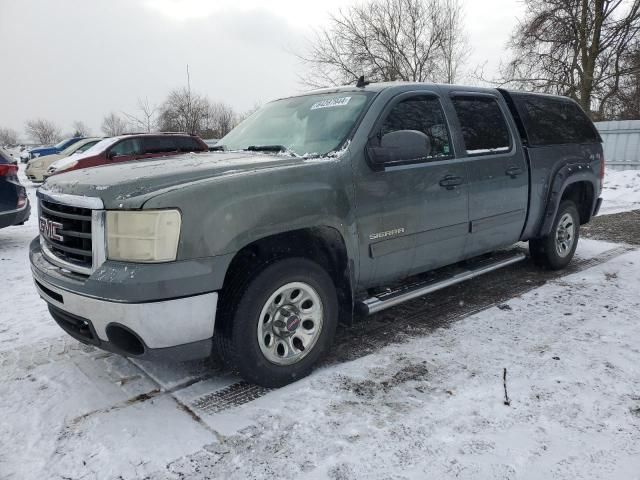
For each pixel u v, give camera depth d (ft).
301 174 9.96
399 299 12.13
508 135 15.21
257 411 9.16
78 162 35.55
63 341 12.55
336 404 9.36
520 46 66.74
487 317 13.62
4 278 18.47
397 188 11.62
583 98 63.57
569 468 7.53
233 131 14.96
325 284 10.51
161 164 10.30
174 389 10.03
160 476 7.53
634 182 41.78
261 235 9.20
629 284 16.29
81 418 9.05
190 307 8.55
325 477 7.45
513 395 9.55
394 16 72.90
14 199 23.08
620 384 9.89
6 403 9.60
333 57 74.28
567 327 12.81
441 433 8.43
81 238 9.12
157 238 8.23
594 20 62.03
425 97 13.03
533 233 16.56
